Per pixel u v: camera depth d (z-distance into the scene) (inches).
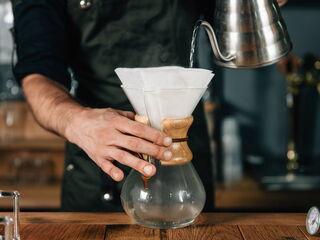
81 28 72.6
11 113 144.6
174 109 50.8
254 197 126.2
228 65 60.4
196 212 53.7
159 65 73.5
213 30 59.2
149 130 50.1
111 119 52.0
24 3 70.6
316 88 147.9
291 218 59.1
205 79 50.9
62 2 71.9
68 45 73.7
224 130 137.9
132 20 72.6
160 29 73.1
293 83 138.5
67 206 75.4
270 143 151.1
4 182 139.6
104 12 72.0
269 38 59.4
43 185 135.9
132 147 50.4
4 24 154.6
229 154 136.5
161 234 53.8
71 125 56.0
